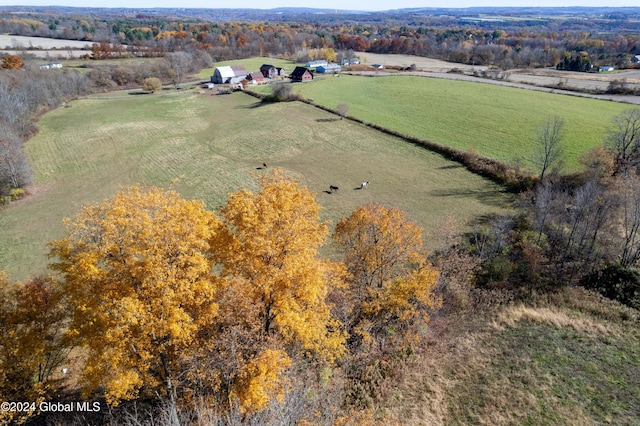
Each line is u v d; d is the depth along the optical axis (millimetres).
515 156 73938
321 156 80500
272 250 26109
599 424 25812
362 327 32469
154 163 79562
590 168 59312
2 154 64500
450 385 29297
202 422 20875
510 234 48562
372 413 25984
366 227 35281
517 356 31422
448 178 69125
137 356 24641
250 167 76312
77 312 24516
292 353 29359
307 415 22672
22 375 26766
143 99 132125
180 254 24188
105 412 26969
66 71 142625
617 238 43906
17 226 57500
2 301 26562
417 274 34000
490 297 37781
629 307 35844
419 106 109875
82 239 25156
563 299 37375
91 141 92250
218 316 26766
